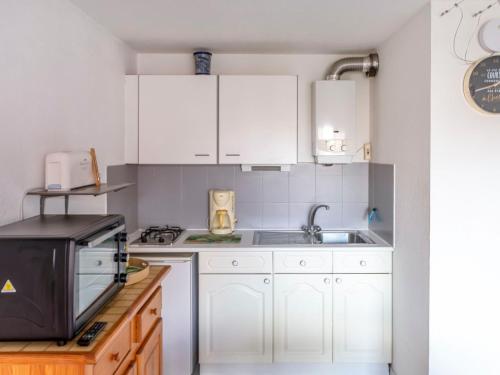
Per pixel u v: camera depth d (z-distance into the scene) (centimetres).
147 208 316
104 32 249
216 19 234
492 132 206
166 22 239
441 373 211
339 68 292
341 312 265
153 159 286
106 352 126
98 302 138
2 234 122
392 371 267
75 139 210
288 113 285
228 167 317
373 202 305
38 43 174
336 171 317
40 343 118
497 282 208
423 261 217
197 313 272
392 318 265
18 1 160
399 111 250
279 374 276
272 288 264
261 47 291
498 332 209
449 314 210
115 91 267
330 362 267
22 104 163
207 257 263
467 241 208
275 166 303
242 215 319
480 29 204
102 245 145
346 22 239
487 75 205
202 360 265
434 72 206
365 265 264
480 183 207
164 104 285
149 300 177
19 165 161
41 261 116
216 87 285
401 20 236
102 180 246
